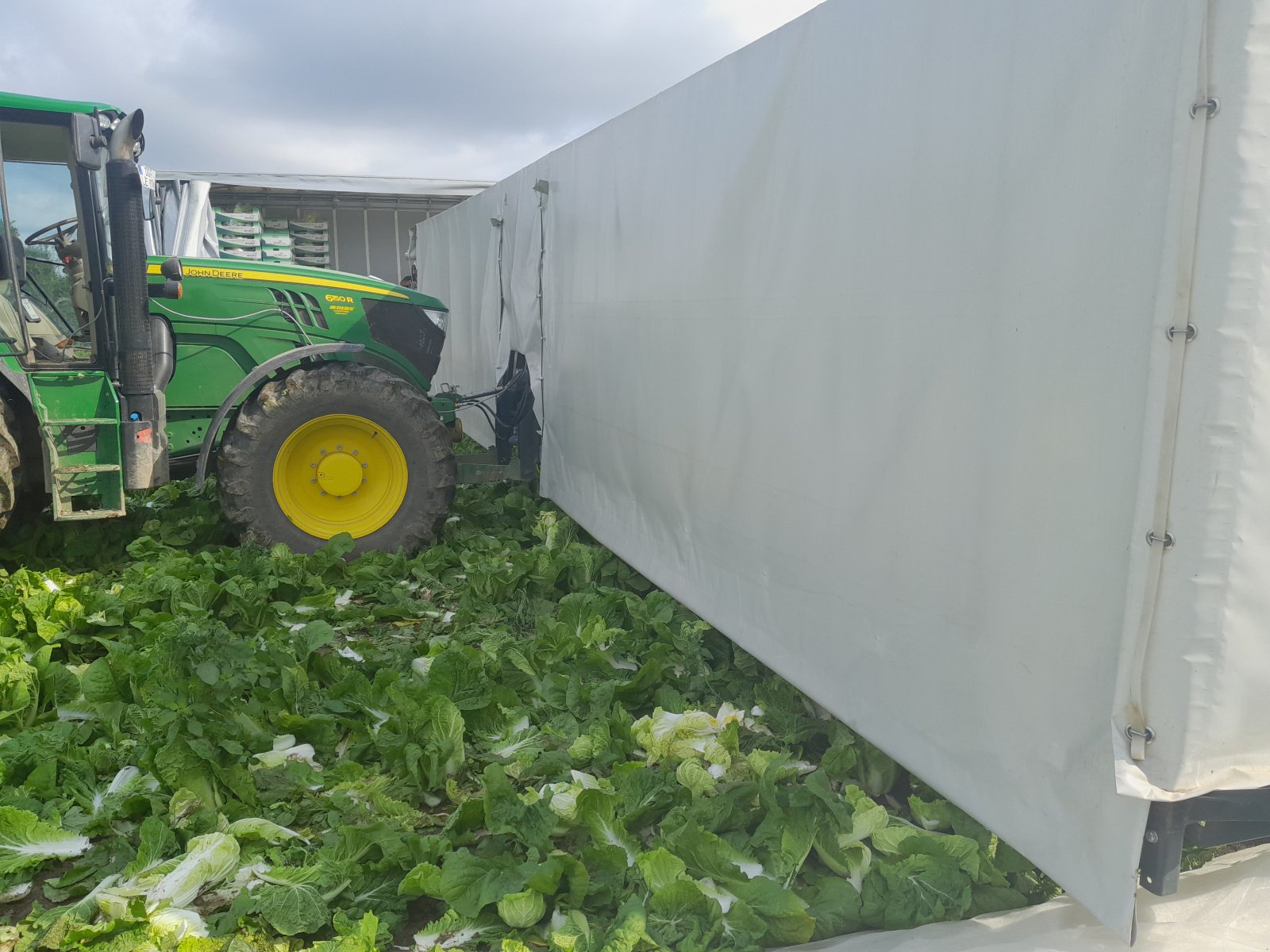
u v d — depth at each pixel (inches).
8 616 145.3
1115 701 69.6
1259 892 84.2
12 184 176.6
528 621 163.3
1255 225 63.4
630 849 92.0
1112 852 72.3
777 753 106.9
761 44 120.5
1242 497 66.1
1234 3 61.7
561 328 217.8
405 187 465.7
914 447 93.7
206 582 153.2
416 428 203.0
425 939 81.7
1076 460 74.2
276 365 200.1
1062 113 74.1
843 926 84.0
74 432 176.6
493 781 95.7
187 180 417.1
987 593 84.7
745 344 127.6
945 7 86.6
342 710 121.3
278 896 84.4
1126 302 69.2
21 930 83.6
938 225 88.8
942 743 91.1
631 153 167.3
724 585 137.9
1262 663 68.7
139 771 106.6
